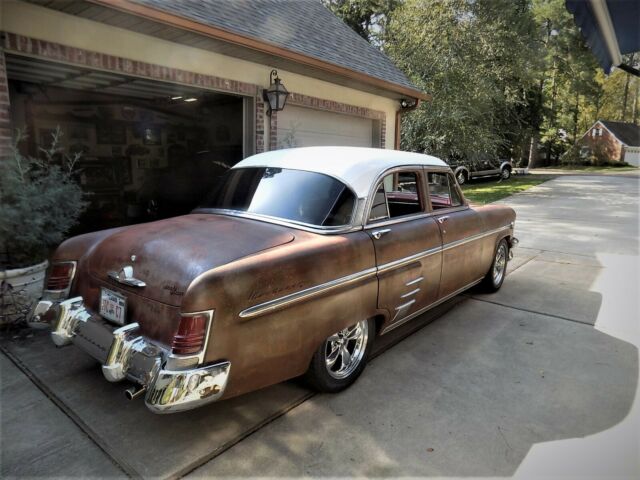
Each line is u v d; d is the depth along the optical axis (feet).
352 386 9.52
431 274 11.52
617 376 10.07
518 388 9.51
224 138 28.37
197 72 18.12
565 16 84.07
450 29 50.75
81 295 8.80
